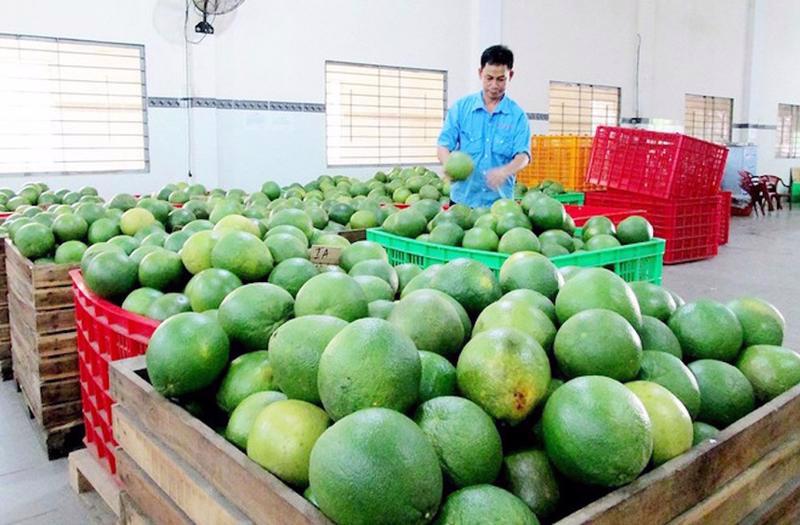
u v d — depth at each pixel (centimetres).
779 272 607
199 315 129
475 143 404
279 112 681
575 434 91
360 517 79
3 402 329
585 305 126
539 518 95
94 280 188
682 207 639
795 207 1258
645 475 91
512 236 252
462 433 93
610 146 664
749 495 105
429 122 816
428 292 128
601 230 286
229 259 175
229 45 641
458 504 85
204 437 103
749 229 927
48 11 550
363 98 754
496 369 101
